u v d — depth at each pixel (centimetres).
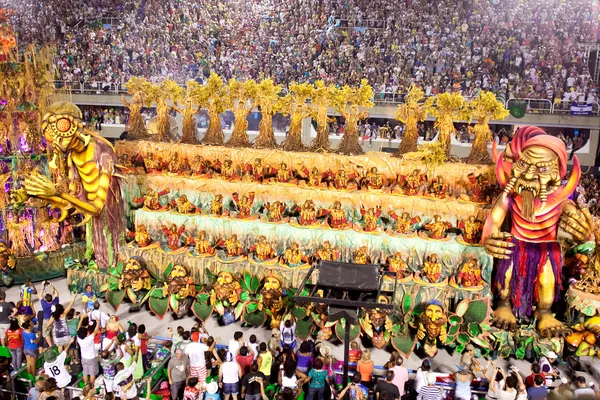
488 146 2570
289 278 1565
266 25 3575
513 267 1455
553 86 2873
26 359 1307
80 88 3069
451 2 3391
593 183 2502
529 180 1405
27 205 1819
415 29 3334
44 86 1814
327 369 1258
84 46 3519
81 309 1667
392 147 2750
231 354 1235
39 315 1407
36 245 1867
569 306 1444
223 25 3638
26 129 1795
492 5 3319
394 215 1619
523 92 2859
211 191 1742
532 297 1463
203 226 1695
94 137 1648
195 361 1225
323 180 1706
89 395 1118
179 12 3634
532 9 3256
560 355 1409
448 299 1466
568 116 2572
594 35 3098
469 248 1511
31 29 3553
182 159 1808
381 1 3478
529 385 1209
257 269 1588
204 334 1356
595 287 1416
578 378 1101
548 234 1434
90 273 1711
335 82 3200
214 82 1805
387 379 1131
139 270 1652
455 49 3192
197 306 1598
